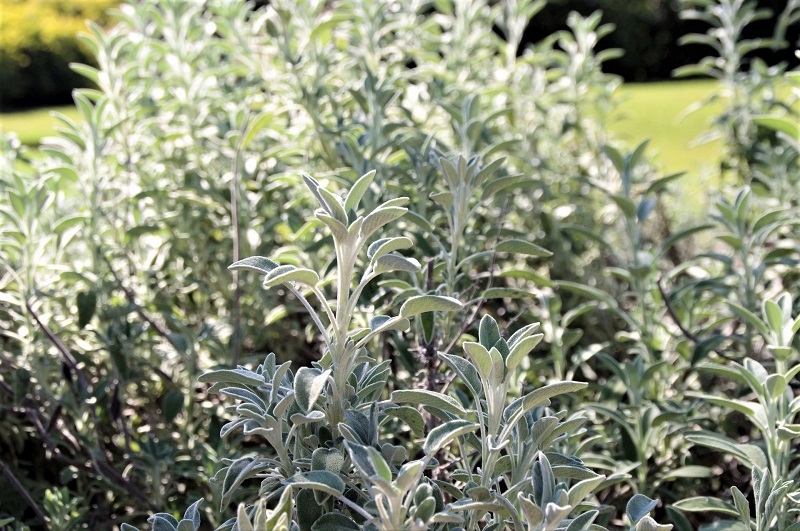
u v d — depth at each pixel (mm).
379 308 2334
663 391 2475
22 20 15016
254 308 2711
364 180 1368
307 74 3096
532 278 2268
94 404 2268
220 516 2055
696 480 2287
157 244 2875
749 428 2572
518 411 1395
